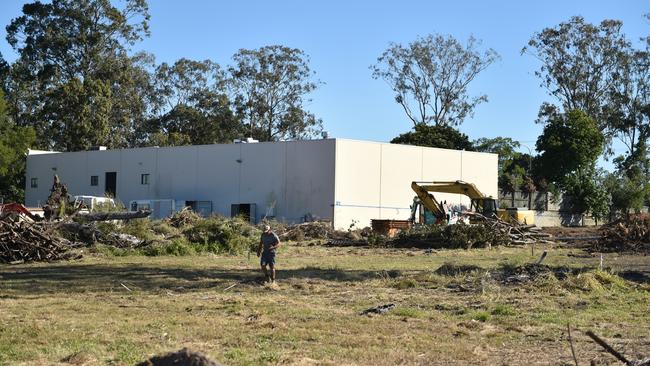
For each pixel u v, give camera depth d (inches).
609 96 2967.5
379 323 490.6
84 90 2728.8
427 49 3041.3
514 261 1032.2
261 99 3221.0
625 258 1115.3
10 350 388.8
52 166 2471.7
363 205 1972.2
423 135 2714.1
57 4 2839.6
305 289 689.6
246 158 2075.5
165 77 3280.0
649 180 2898.6
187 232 1256.8
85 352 376.8
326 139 1946.4
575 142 2506.2
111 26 2869.1
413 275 789.9
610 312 554.6
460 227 1378.0
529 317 528.4
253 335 438.9
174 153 2207.2
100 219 1171.3
